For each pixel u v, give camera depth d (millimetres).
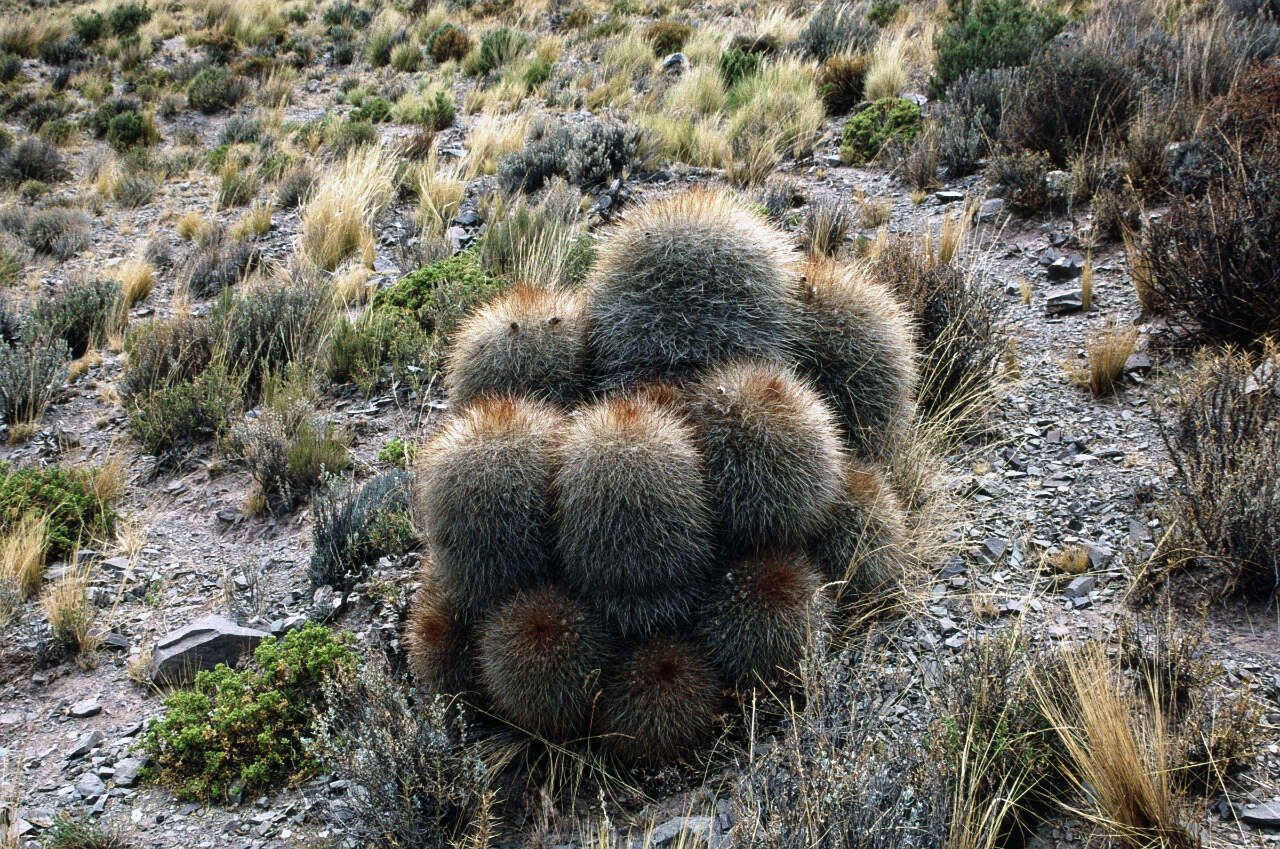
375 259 8781
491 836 2984
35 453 6312
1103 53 7719
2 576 4684
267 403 6340
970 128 8305
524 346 3730
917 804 2553
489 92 14516
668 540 3115
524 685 3133
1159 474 4102
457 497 3188
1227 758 2676
